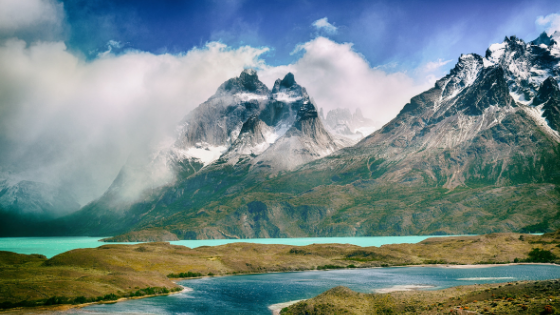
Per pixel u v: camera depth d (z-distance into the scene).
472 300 79.94
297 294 119.25
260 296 116.38
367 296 92.44
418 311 76.56
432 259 196.25
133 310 96.62
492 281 129.62
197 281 149.38
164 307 100.69
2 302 97.06
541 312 63.53
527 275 140.12
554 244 193.00
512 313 65.19
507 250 197.00
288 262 193.50
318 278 153.50
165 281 132.25
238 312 95.31
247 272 175.38
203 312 95.44
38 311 93.06
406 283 132.50
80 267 147.88
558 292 75.50
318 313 83.62
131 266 157.50
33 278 120.75
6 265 152.25
